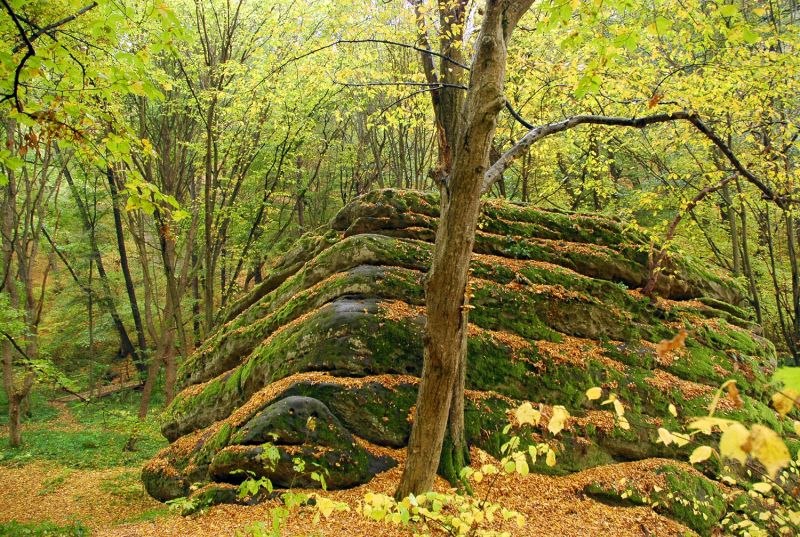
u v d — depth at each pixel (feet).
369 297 32.91
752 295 53.31
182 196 67.77
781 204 24.08
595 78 13.99
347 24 32.42
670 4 22.08
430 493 10.81
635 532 22.66
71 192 76.84
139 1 18.71
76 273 80.18
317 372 29.78
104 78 14.84
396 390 28.89
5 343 55.77
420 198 39.60
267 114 59.16
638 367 33.60
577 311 35.32
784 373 4.72
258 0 53.62
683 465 28.17
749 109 33.50
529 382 30.94
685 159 53.52
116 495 36.76
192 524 23.38
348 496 23.84
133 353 93.86
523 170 58.70
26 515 33.78
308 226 88.99
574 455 28.04
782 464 4.40
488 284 35.04
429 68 26.05
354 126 77.00
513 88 35.70
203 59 56.95
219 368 42.19
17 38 16.76
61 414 72.90
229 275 87.61
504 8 16.96
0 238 68.69
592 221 42.60
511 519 22.36
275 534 10.48
